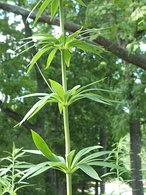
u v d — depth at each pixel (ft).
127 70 36.58
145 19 23.93
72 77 64.13
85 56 60.39
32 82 53.57
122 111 36.47
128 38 27.04
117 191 10.49
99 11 27.17
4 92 49.37
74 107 70.64
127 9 25.64
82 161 7.13
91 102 69.87
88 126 73.92
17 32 51.98
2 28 51.49
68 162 7.00
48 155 6.98
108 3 27.43
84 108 70.95
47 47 7.68
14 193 8.71
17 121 49.65
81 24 30.42
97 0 28.68
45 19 28.50
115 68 59.31
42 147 6.88
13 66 51.31
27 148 44.47
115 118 36.68
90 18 29.76
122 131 35.96
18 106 50.47
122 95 35.94
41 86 52.39
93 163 6.95
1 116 49.03
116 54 28.17
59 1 7.88
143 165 13.82
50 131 69.10
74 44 7.67
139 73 36.19
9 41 51.70
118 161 10.59
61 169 7.22
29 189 38.45
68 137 7.47
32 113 6.98
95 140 76.74
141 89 34.55
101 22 29.68
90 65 62.28
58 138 65.62
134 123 36.06
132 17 23.24
